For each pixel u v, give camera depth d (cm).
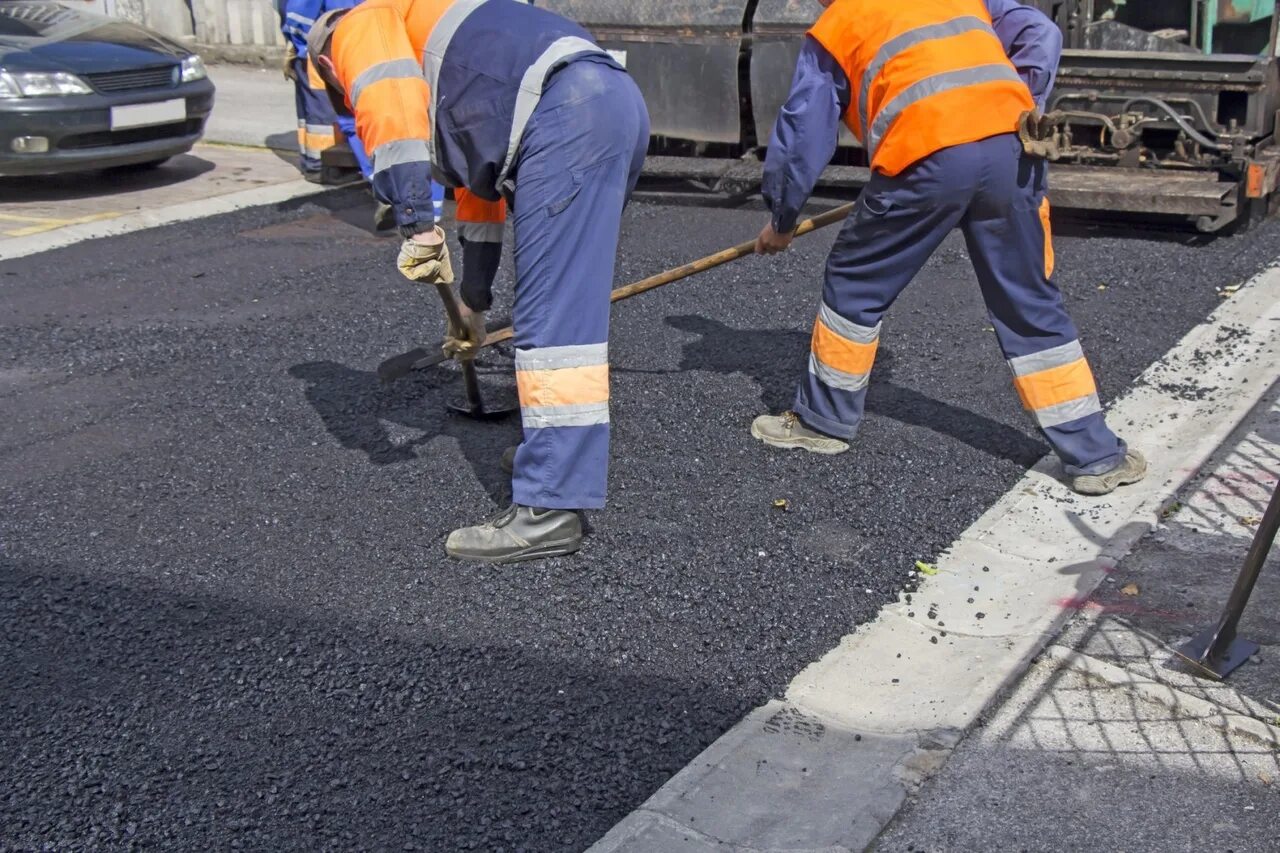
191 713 313
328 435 474
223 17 1395
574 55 351
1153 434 453
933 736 297
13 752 299
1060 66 707
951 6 385
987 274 402
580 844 268
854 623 346
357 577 374
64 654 338
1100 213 741
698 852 262
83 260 726
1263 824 271
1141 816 274
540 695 317
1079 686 317
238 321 610
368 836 271
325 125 878
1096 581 362
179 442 471
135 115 875
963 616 349
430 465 447
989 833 271
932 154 378
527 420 369
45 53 851
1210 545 381
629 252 707
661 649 335
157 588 370
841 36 389
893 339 556
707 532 394
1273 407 474
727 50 782
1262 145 689
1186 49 779
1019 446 450
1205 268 634
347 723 308
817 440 444
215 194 879
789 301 611
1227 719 302
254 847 268
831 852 262
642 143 368
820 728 303
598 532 396
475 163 365
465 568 377
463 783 287
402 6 364
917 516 402
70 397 518
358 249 741
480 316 454
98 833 273
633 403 492
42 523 411
